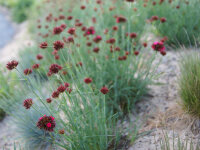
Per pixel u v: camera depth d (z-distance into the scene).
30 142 0.57
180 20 0.86
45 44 0.47
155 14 0.99
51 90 0.48
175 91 0.64
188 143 0.45
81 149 0.45
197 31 0.81
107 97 0.59
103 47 0.66
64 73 0.58
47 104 0.46
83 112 0.50
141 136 0.51
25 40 1.59
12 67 0.42
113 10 1.07
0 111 0.75
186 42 0.82
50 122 0.36
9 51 1.45
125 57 0.63
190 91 0.51
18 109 0.63
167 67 0.76
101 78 0.61
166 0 0.99
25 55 1.00
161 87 0.68
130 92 0.64
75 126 0.44
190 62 0.55
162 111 0.58
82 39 0.76
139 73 0.66
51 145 0.54
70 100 0.45
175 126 0.51
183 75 0.55
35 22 1.69
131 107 0.62
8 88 0.81
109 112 0.61
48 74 0.50
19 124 0.60
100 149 0.46
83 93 0.49
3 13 2.75
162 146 0.43
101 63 0.66
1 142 0.63
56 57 0.66
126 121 0.58
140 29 0.96
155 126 0.53
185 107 0.54
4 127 0.71
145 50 0.88
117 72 0.65
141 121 0.57
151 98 0.64
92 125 0.47
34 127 0.57
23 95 0.59
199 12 0.85
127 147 0.49
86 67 0.66
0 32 2.05
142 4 0.95
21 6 2.55
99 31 0.86
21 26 2.16
